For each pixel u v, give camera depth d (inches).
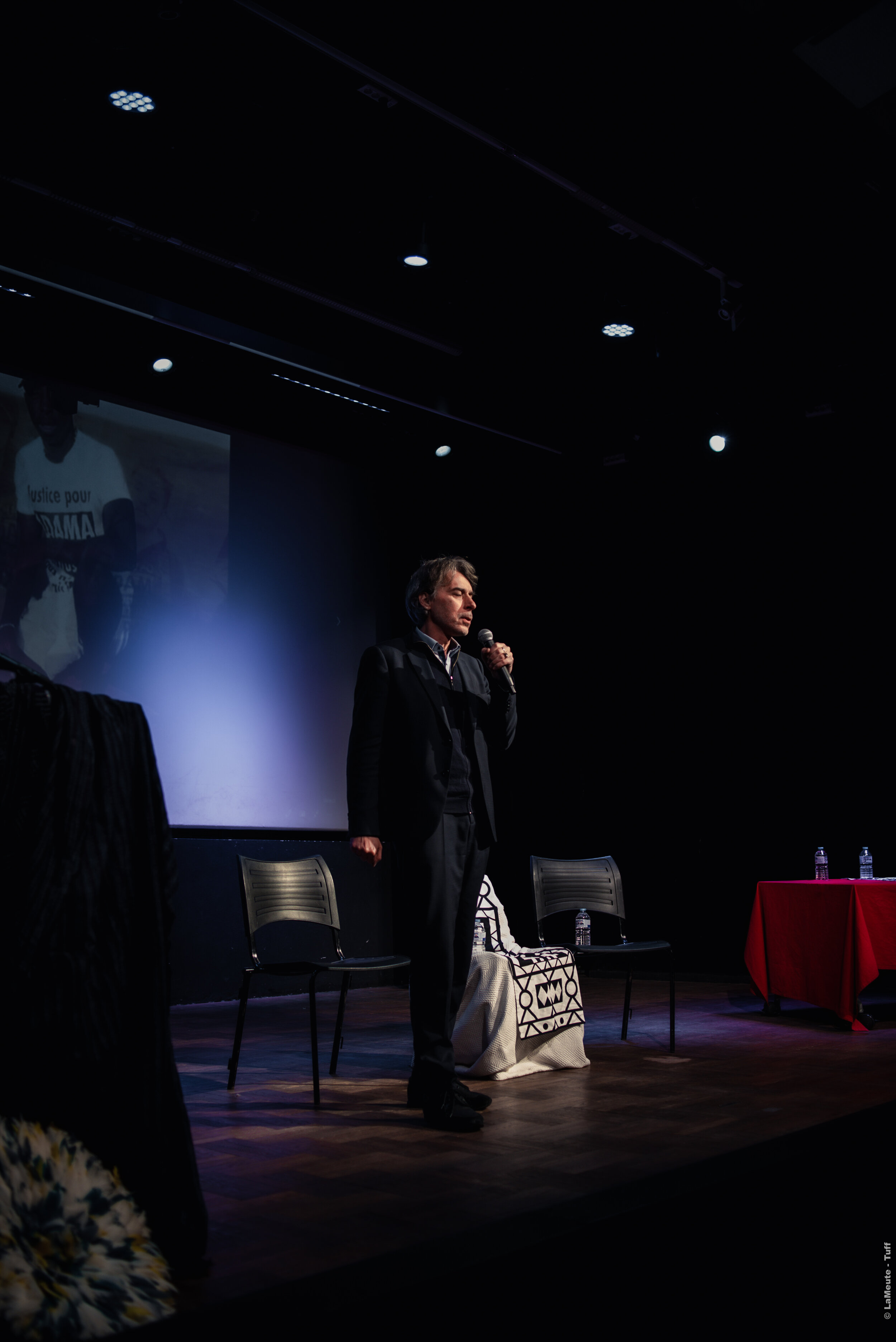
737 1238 75.1
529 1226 70.3
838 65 145.9
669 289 201.3
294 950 259.1
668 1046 155.9
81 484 230.4
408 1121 108.3
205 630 248.2
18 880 60.4
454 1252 65.7
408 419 261.4
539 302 207.0
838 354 213.3
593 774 283.1
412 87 145.7
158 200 171.6
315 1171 88.1
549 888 153.5
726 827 260.4
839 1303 71.5
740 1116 105.7
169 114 155.9
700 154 159.3
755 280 191.0
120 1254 56.6
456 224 182.9
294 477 273.6
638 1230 72.1
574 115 150.8
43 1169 57.3
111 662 229.6
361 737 111.6
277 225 181.9
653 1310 65.2
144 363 234.5
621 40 138.6
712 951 260.7
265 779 256.2
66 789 62.7
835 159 162.7
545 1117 106.9
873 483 238.2
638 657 277.7
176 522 246.2
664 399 241.9
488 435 268.2
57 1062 60.1
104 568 231.6
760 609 257.4
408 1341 55.4
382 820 111.3
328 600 277.3
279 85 150.8
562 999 138.7
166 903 65.6
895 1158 94.7
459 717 115.8
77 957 61.4
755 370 224.1
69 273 189.6
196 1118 111.4
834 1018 188.1
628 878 275.9
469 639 295.1
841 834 240.4
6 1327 49.6
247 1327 54.2
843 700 242.2
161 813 66.9
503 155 164.1
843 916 175.0
